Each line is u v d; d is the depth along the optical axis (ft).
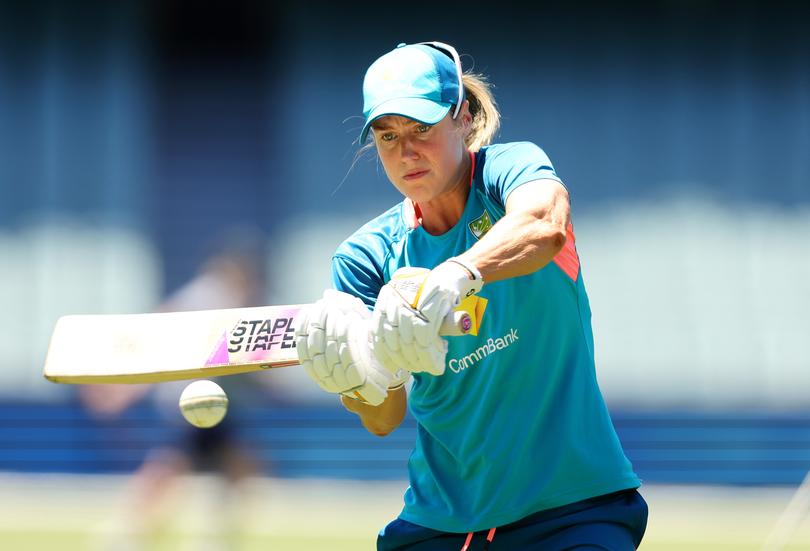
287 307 36.76
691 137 166.81
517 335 36.76
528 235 31.35
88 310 166.91
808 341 160.15
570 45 169.07
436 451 38.99
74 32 172.76
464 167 37.06
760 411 155.94
